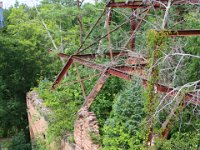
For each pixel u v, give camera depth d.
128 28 21.52
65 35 26.23
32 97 19.62
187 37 12.93
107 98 15.24
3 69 23.66
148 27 16.77
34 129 20.03
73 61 15.87
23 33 24.62
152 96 9.79
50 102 16.81
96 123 12.63
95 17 24.64
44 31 25.33
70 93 16.39
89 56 16.03
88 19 25.33
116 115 12.16
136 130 11.34
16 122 24.64
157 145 9.90
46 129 15.99
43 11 25.50
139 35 17.09
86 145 12.59
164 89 10.35
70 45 23.28
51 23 26.78
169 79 12.15
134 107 11.93
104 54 16.12
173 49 12.75
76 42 25.66
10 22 29.20
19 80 24.20
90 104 13.75
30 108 20.39
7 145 23.48
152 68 9.73
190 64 12.68
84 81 16.59
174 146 10.22
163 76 11.95
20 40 23.67
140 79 11.59
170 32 9.50
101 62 16.47
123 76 12.71
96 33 22.42
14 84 24.16
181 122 10.69
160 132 10.02
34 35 24.64
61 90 17.23
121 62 16.77
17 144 23.14
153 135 10.59
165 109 11.05
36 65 23.92
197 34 9.59
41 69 24.08
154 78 9.73
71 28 27.45
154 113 9.80
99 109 14.67
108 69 13.69
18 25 24.88
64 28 28.47
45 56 24.22
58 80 16.77
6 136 25.80
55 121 14.84
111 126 11.92
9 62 23.50
